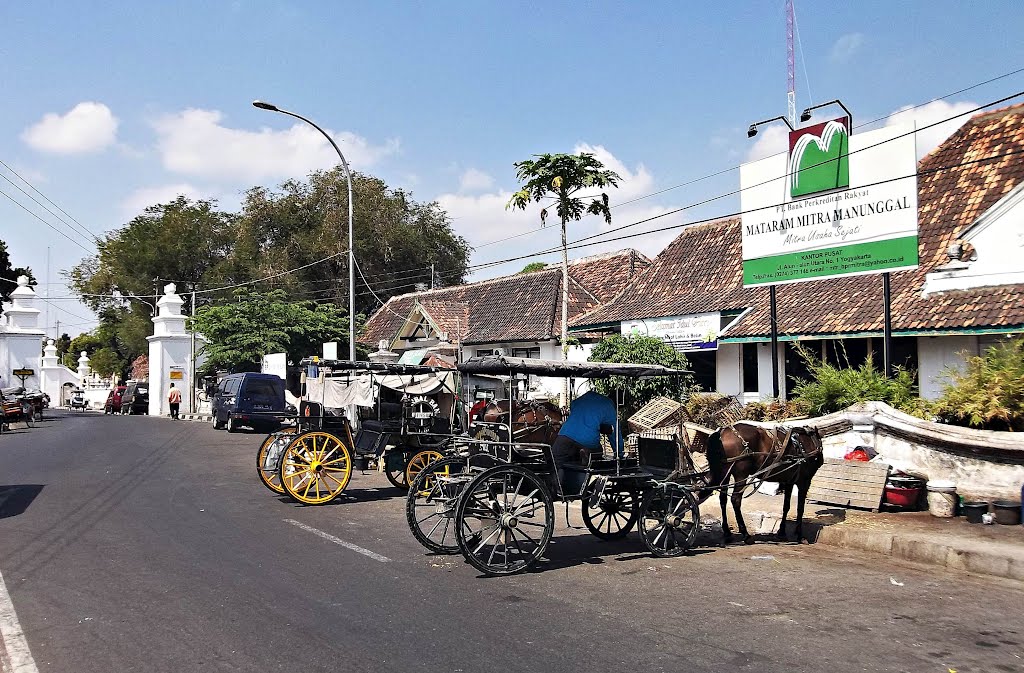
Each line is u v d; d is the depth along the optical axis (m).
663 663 5.57
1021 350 12.51
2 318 47.59
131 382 49.41
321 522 11.17
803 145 15.15
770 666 5.54
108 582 7.71
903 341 17.20
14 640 6.04
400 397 14.37
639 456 10.22
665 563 8.88
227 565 8.45
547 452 8.94
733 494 10.13
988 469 11.38
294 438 12.91
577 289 29.47
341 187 50.28
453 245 53.91
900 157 13.84
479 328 30.56
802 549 9.73
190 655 5.70
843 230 14.59
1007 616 6.82
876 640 6.13
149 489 14.17
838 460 12.02
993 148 18.81
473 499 8.31
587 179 20.45
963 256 14.48
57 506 12.27
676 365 18.67
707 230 25.61
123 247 54.91
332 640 6.03
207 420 37.06
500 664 5.53
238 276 49.91
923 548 9.05
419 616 6.66
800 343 18.97
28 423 34.06
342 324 39.81
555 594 7.43
